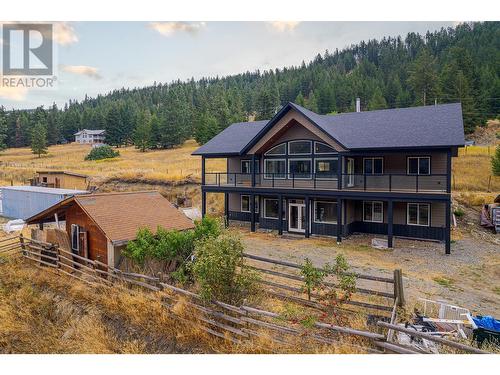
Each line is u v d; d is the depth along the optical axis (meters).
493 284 12.74
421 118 19.66
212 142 25.84
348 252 17.05
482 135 63.34
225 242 9.14
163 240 11.65
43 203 25.27
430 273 13.86
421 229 19.50
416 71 80.31
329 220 20.62
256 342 7.85
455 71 74.19
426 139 17.05
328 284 9.69
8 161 72.00
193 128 87.88
